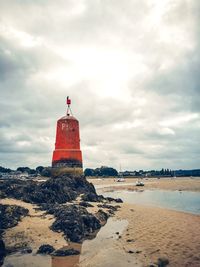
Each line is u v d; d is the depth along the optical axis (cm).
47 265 1736
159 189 8156
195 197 5775
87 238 2311
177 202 4878
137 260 1823
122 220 3012
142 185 9662
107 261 1803
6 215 2442
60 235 2256
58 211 2691
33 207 2970
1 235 2128
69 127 4753
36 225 2403
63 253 1908
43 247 1956
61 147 4694
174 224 2805
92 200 3966
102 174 19025
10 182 3719
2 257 1831
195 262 1792
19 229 2275
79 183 4569
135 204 4278
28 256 1867
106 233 2462
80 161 4791
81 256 1891
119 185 10319
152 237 2333
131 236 2367
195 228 2628
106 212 3312
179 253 1948
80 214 2602
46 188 3625
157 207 3972
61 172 4600
